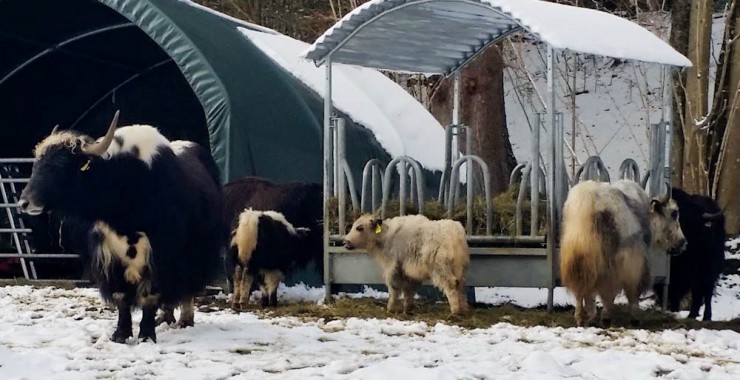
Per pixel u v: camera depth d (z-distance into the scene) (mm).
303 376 7758
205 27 14617
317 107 15859
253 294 13172
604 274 10328
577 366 8312
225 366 8125
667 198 11688
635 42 12414
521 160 24938
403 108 17484
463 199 12930
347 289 13898
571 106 22125
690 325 10969
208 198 9711
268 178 13797
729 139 18734
